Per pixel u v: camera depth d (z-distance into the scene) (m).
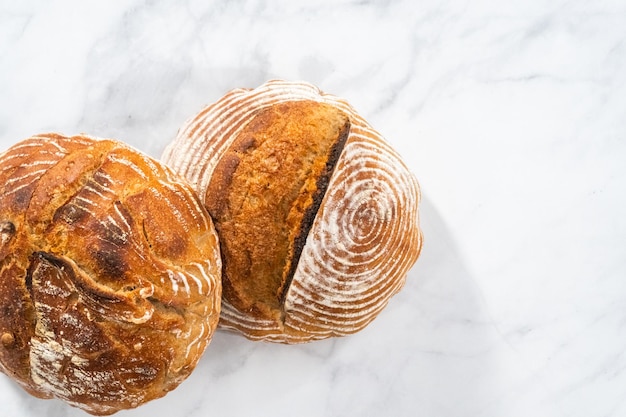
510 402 1.04
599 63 1.05
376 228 0.90
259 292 0.90
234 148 0.88
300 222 0.87
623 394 1.05
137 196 0.83
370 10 1.03
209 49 1.02
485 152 1.04
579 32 1.04
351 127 0.90
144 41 1.01
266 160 0.87
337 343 1.03
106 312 0.80
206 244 0.86
